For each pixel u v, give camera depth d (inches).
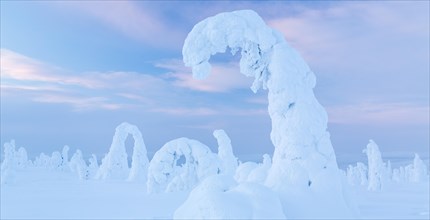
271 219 320.5
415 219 521.3
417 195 1167.6
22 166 2913.4
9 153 1603.1
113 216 614.2
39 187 1389.0
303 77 448.8
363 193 1311.5
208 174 1071.0
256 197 331.3
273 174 434.0
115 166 1828.2
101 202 842.8
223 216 308.7
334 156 431.2
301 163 420.8
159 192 1057.5
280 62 444.1
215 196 322.0
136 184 1472.7
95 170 2650.1
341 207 400.8
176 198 917.8
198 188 360.8
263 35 449.1
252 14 462.6
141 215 616.1
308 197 400.8
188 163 1086.4
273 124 456.8
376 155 1584.6
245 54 475.5
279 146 442.3
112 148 1843.0
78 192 1145.4
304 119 428.1
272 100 449.7
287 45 461.7
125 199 905.5
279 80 438.0
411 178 2576.3
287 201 398.9
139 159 1694.1
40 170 2682.1
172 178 1119.0
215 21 458.0
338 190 408.8
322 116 435.2
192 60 462.0
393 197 1052.5
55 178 1957.4
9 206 783.7
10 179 1524.4
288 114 438.6
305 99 437.1
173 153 1081.4
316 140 427.8
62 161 2758.4
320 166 417.1
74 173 2453.2
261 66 463.2
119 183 1540.4
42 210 710.5
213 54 470.3
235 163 1250.0
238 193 336.8
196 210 322.3
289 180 415.2
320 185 407.2
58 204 812.6
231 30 454.6
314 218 389.4
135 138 1718.8
